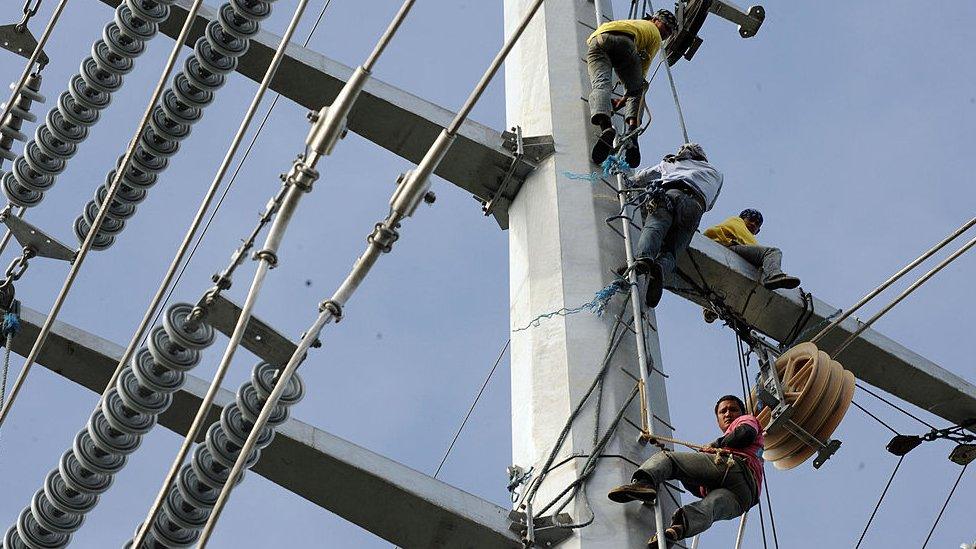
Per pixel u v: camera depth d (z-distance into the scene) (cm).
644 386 1009
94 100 1091
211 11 1343
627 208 1209
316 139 705
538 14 1441
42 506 809
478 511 1006
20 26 1150
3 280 1101
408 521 1013
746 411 1149
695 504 989
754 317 1342
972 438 1407
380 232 703
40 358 1133
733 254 1340
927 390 1399
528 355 1111
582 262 1155
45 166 1098
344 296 703
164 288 850
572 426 1035
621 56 1279
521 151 1262
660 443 1004
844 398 1236
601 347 1090
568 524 981
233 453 750
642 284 1162
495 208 1295
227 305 768
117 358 1127
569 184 1230
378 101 1288
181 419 1102
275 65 834
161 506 736
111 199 935
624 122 1306
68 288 915
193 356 779
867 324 1327
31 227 1095
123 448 799
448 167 1291
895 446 1429
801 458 1256
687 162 1230
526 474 1030
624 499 976
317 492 1022
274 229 705
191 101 1040
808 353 1253
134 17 1077
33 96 1138
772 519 1259
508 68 1442
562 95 1334
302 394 758
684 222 1181
